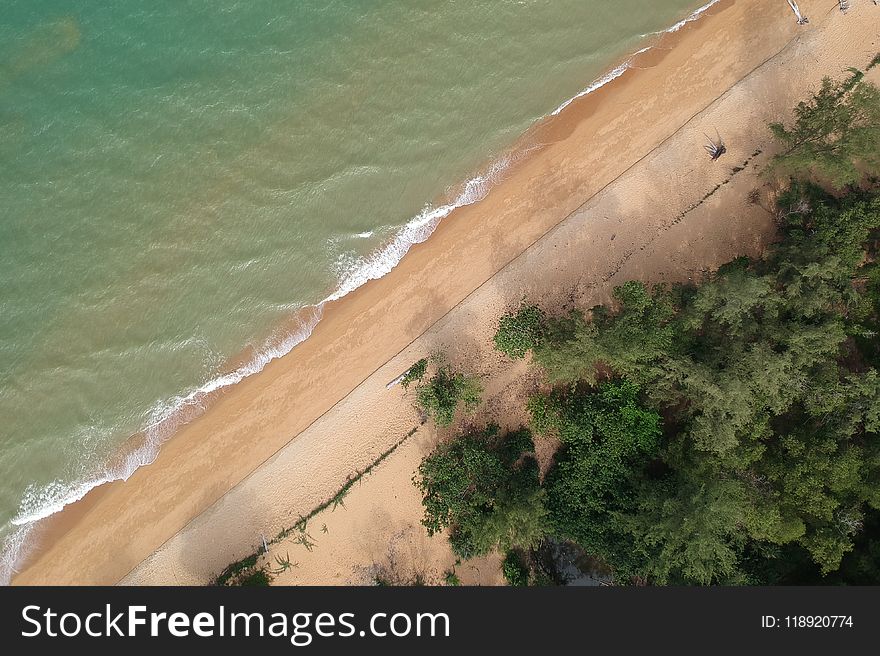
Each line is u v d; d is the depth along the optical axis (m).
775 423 36.34
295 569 38.91
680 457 34.97
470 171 40.00
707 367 33.72
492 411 39.25
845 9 39.72
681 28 40.19
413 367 39.25
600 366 38.81
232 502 39.28
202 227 40.06
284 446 39.44
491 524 34.94
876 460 33.03
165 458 39.50
